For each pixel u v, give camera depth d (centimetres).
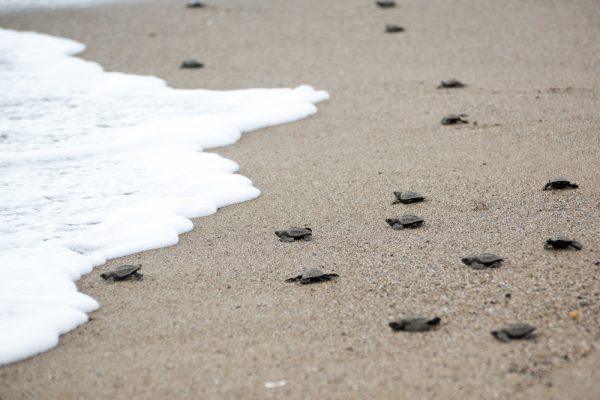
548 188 354
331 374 300
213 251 338
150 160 379
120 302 321
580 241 330
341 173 371
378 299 317
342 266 329
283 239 340
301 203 357
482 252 329
